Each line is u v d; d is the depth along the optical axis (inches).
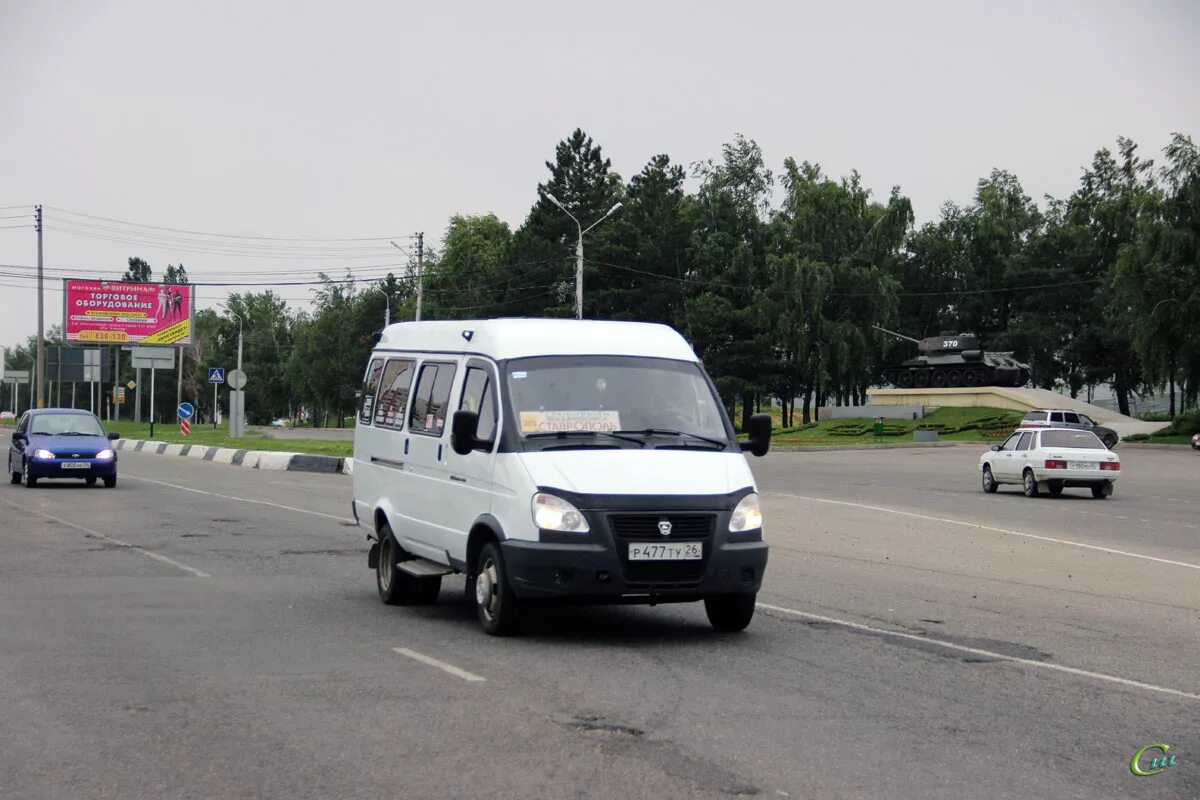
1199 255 2324.1
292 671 318.3
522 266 3132.4
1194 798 219.1
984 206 3688.5
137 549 604.7
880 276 3061.0
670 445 378.0
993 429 2610.7
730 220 3427.7
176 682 303.6
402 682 305.3
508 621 369.1
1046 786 223.9
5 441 2066.9
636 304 3115.2
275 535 673.6
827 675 322.7
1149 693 310.8
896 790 218.4
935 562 605.9
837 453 2018.9
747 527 363.9
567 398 384.2
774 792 215.3
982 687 312.3
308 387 4719.5
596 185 3142.2
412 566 425.1
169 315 2783.0
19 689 294.5
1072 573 573.9
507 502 364.5
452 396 414.3
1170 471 1589.6
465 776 222.5
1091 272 3535.9
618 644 364.8
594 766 229.6
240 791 213.3
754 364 3034.0
